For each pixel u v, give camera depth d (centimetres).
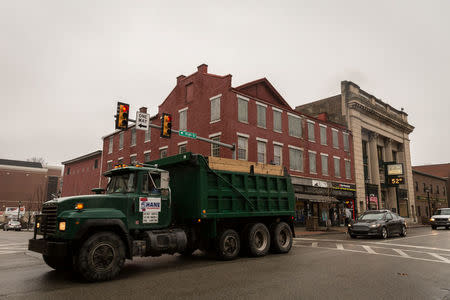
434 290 609
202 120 2455
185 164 969
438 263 901
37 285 643
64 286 634
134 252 748
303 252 1136
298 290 601
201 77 2539
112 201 750
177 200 977
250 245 1006
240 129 2364
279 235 1116
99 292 588
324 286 632
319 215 2980
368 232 1655
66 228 653
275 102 2759
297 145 2827
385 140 4194
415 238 1714
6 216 6259
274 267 834
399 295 573
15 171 7162
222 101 2334
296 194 2630
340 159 3284
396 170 3928
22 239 1981
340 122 3622
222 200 980
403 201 4334
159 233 821
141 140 3222
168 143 2791
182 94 2705
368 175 3744
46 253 662
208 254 1098
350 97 3572
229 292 587
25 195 7156
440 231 2377
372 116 3859
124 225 727
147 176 832
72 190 4766
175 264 890
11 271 791
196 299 543
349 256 1030
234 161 1034
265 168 1142
